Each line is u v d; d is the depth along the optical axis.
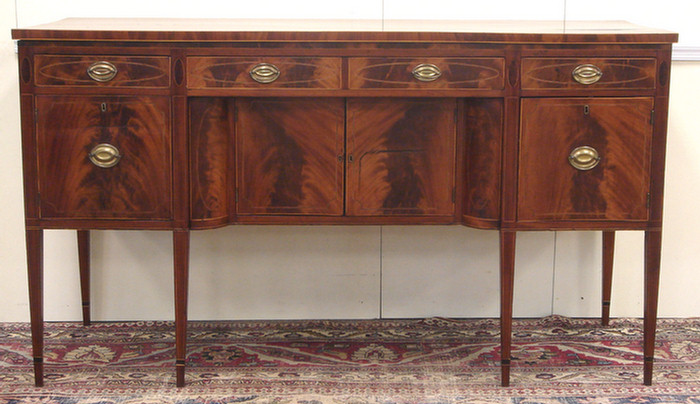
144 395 2.02
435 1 2.60
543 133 2.02
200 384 2.10
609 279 2.62
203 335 2.53
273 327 2.62
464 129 2.09
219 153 2.05
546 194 2.04
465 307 2.72
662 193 2.04
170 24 2.25
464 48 2.00
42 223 2.04
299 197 2.11
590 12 2.60
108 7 2.57
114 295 2.68
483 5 2.60
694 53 2.59
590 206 2.05
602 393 2.04
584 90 2.01
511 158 2.02
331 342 2.46
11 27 2.54
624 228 2.06
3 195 2.61
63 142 2.01
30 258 2.05
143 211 2.04
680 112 2.63
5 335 2.53
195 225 2.04
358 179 2.10
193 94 1.99
